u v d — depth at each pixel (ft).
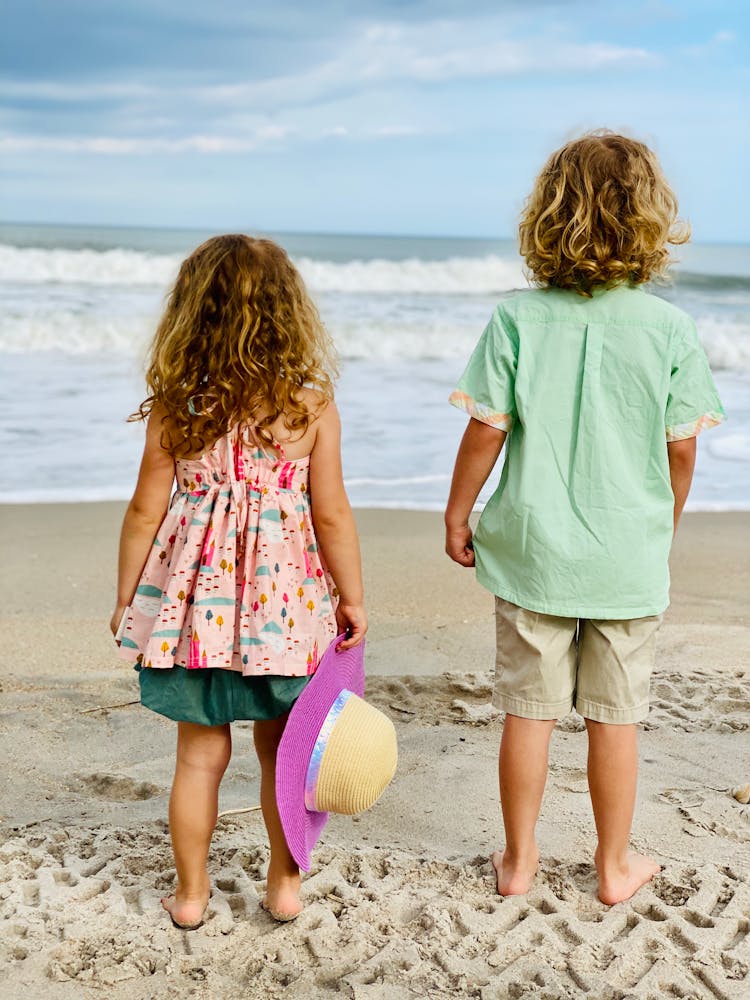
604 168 8.07
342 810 7.77
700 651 14.94
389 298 64.69
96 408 31.30
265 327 7.63
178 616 7.61
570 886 8.79
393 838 9.83
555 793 10.62
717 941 7.93
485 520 8.66
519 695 8.60
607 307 8.27
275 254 7.91
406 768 11.27
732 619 16.46
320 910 8.32
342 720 7.79
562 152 8.36
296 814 7.62
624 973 7.61
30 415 30.12
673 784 10.84
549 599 8.29
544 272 8.40
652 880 8.91
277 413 7.61
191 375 7.57
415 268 70.85
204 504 7.72
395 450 27.81
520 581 8.43
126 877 8.83
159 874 8.93
